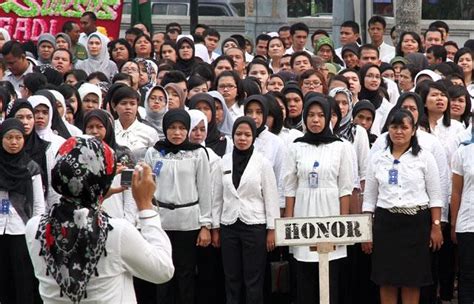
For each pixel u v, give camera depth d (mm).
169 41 29719
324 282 16094
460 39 47656
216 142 21422
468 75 27297
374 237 19672
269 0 37781
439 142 20266
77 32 31109
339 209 19781
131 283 11570
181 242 20031
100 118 19141
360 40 35688
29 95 23844
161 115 22125
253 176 19875
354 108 22047
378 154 19688
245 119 20000
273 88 24422
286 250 20672
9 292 19531
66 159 11281
